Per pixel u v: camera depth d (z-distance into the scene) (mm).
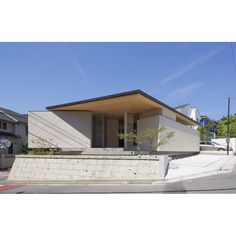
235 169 15312
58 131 21359
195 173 13578
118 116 25281
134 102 19125
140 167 13156
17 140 30969
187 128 24750
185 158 22062
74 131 21391
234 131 40344
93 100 18719
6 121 29203
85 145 21250
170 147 20562
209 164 17500
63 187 11406
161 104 19719
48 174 14117
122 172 13289
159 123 18781
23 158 14758
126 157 13414
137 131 21781
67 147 21188
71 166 13906
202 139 38750
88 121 21609
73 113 21625
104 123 24234
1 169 22234
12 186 12203
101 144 23812
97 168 13594
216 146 31031
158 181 12070
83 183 12477
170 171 14367
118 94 17656
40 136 21297
